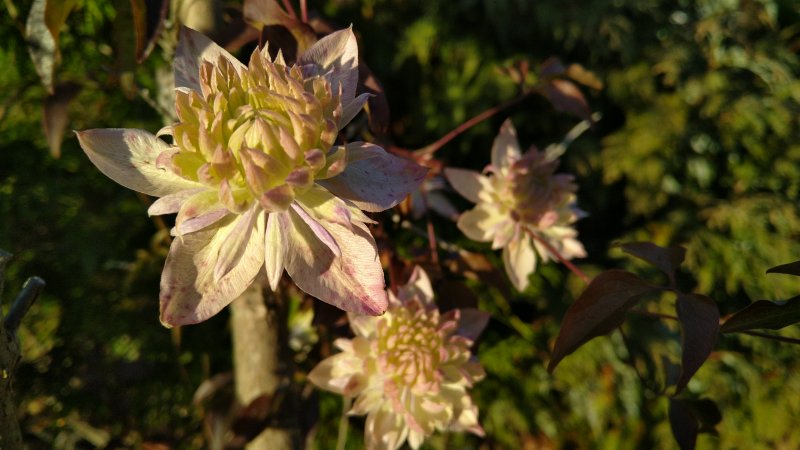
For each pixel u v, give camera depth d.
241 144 0.17
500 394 0.66
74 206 0.55
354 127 0.32
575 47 0.79
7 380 0.19
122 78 0.25
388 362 0.26
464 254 0.34
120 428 0.56
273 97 0.17
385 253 0.31
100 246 0.54
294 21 0.25
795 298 0.20
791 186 0.77
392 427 0.27
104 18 0.36
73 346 0.58
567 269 0.71
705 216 0.76
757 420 0.69
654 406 0.68
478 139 0.74
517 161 0.33
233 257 0.17
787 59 0.81
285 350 0.31
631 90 0.77
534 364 0.67
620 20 0.78
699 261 0.73
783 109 0.77
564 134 0.76
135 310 0.57
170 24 0.29
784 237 0.74
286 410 0.30
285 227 0.18
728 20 0.80
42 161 0.54
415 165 0.18
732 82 0.79
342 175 0.18
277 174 0.17
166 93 0.31
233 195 0.17
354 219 0.18
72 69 0.39
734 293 0.73
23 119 0.51
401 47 0.73
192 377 0.56
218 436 0.30
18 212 0.53
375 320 0.27
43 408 0.58
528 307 0.40
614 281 0.22
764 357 0.71
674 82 0.80
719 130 0.78
